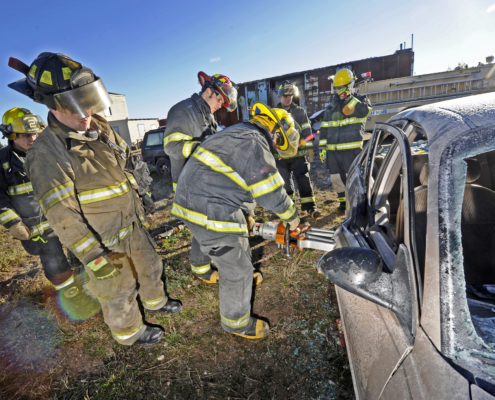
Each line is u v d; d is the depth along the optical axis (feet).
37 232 7.50
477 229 4.29
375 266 2.98
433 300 2.60
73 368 6.11
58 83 4.19
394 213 6.78
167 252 11.06
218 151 4.83
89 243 4.55
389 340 3.07
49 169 4.36
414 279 2.81
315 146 27.37
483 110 2.96
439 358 2.41
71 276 8.45
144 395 5.37
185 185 5.16
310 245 5.78
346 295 4.68
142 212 6.56
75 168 4.75
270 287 8.16
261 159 4.74
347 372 5.35
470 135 2.72
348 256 3.10
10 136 7.01
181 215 5.28
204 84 7.25
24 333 7.22
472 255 4.22
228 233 4.91
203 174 4.92
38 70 4.22
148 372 5.86
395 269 3.05
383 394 2.95
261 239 11.18
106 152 5.35
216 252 5.08
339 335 6.12
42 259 7.90
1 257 12.05
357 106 10.78
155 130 27.94
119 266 5.55
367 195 5.65
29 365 6.25
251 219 6.31
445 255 2.59
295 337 6.31
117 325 5.75
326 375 5.35
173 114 7.04
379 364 3.16
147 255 6.47
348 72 10.69
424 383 2.42
